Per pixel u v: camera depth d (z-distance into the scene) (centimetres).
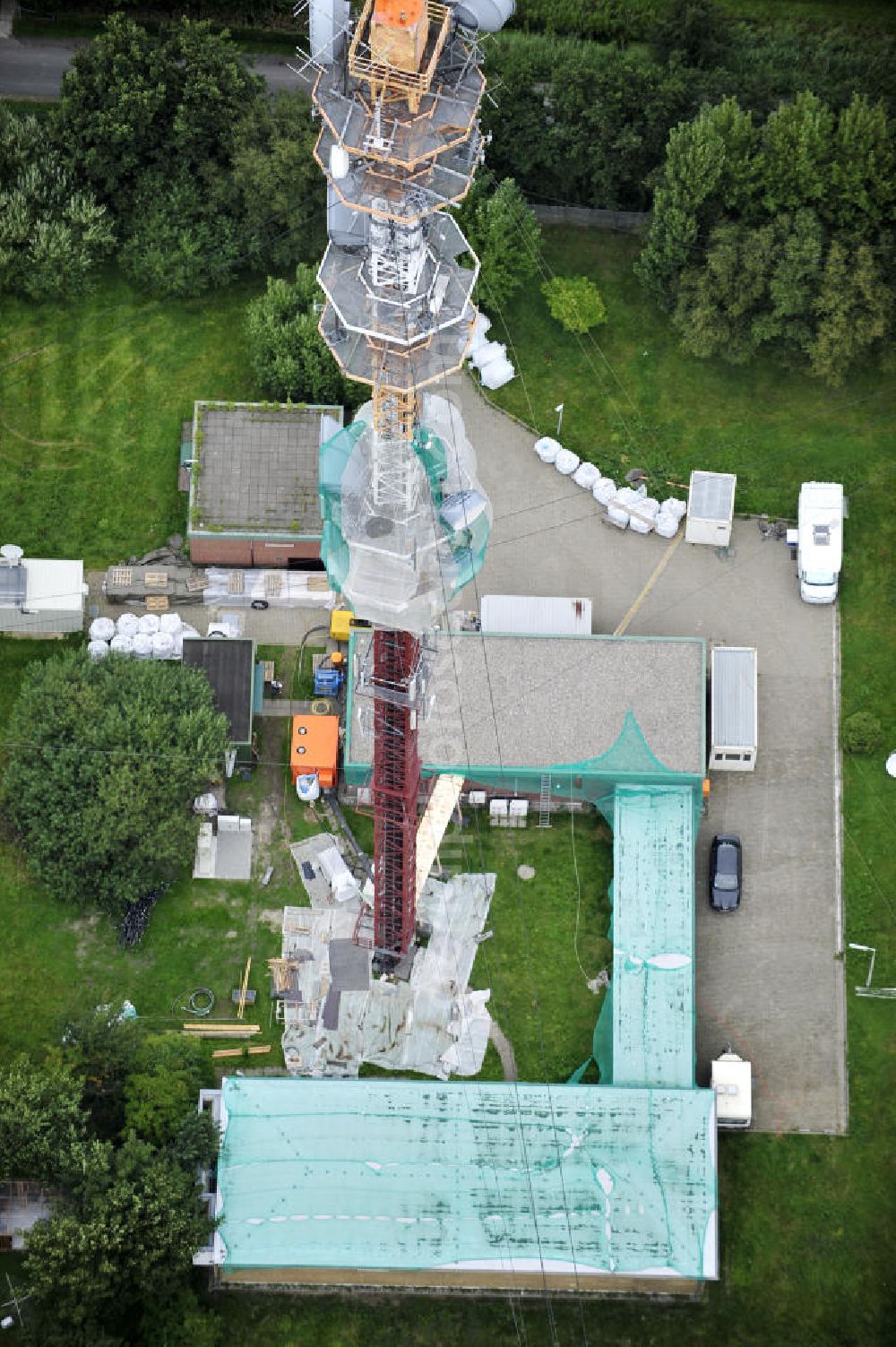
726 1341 17612
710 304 19588
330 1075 18200
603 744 18500
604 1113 17650
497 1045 18288
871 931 18538
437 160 14775
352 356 15712
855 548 19575
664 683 18688
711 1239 17388
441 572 16500
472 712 18588
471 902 18638
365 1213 17462
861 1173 17975
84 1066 17825
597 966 18462
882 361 19638
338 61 14788
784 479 19838
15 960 18462
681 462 19888
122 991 18412
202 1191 17525
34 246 19975
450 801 18462
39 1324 16938
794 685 19225
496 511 19800
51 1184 17438
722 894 18525
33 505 19812
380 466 16150
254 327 19788
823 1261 17788
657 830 18438
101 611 19538
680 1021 17962
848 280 19212
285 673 19388
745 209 19538
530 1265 17388
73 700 18488
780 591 19550
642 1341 17600
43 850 18238
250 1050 18275
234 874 18725
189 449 19850
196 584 19538
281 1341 17600
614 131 19975
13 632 19350
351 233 15212
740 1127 18025
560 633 18925
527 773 18450
